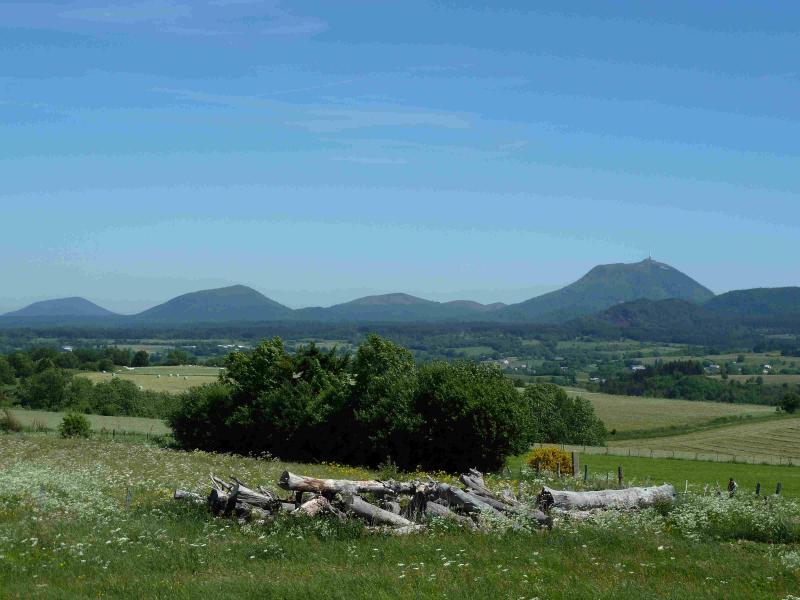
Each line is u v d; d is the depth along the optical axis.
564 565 16.00
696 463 74.44
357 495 21.05
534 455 49.75
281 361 62.59
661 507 23.55
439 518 19.83
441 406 48.44
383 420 51.62
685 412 139.50
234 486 22.20
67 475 29.00
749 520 22.06
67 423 70.94
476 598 13.46
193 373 162.12
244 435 60.81
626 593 13.78
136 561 16.77
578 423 109.56
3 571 15.84
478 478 24.02
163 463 38.97
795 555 17.25
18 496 24.42
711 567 16.25
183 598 13.67
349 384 57.16
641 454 84.50
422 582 14.42
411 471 48.50
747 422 122.12
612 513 21.23
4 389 115.81
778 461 78.56
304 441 57.31
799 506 29.23
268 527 19.97
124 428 86.31
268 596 13.78
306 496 21.22
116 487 28.70
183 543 18.62
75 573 15.98
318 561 16.81
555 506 21.94
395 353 57.34
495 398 48.28
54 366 137.50
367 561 16.69
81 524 20.20
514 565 16.00
